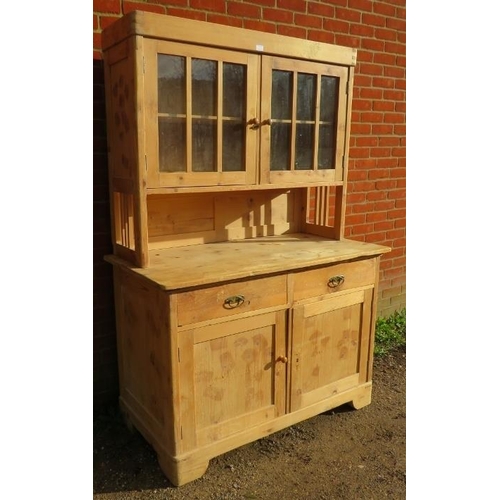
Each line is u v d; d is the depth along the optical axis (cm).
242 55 196
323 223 277
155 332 189
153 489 189
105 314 234
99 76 212
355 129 310
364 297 238
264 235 258
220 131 196
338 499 187
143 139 179
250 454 213
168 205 225
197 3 231
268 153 211
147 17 172
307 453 214
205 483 193
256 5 251
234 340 196
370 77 310
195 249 225
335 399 236
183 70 185
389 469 205
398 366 300
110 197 213
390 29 314
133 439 220
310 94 222
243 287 193
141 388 210
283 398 216
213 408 195
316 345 223
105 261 229
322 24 279
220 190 201
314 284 215
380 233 342
